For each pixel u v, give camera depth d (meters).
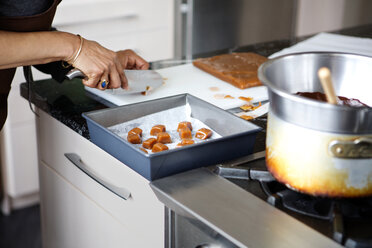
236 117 1.09
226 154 1.02
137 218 1.09
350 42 1.79
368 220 0.82
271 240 0.78
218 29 2.72
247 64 1.58
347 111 0.75
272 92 0.84
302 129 0.80
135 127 1.16
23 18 1.16
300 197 0.88
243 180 0.95
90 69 1.19
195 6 2.59
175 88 1.43
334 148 0.79
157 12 2.51
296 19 3.08
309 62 1.00
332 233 0.80
